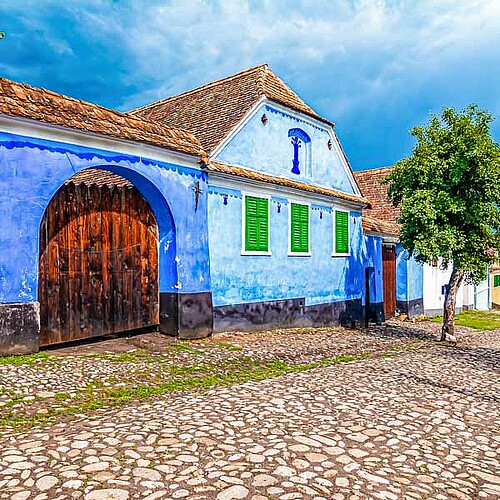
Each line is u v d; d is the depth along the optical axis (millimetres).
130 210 10359
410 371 8992
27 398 6035
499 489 4246
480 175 12766
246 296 12703
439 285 23656
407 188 13812
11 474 3996
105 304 9812
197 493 3775
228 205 12203
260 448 4715
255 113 13133
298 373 8297
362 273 17969
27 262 8031
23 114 7816
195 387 7117
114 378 7207
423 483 4246
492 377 8891
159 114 15789
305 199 14984
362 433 5344
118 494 3717
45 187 8273
